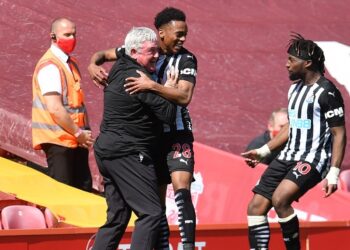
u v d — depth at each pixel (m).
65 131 28.28
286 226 22.70
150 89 20.61
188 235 21.31
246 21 40.56
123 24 37.97
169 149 22.02
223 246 23.98
